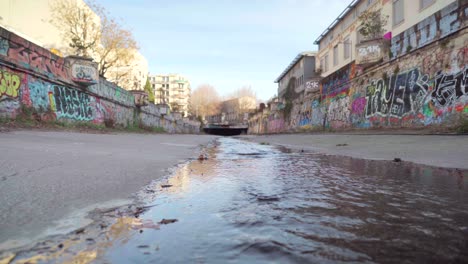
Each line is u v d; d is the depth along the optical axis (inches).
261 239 59.4
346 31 1143.6
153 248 54.6
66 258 50.1
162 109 1494.8
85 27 1131.9
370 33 870.4
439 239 60.6
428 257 51.9
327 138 616.1
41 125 500.1
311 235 62.1
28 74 495.8
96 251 53.1
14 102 461.7
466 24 403.9
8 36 444.5
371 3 974.4
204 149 361.4
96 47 1147.9
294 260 50.1
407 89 539.8
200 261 49.4
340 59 1200.2
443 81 447.8
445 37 444.1
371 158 243.3
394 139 414.6
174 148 335.3
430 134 410.6
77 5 1189.7
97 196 93.4
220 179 133.3
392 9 848.3
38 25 1213.7
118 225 67.4
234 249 54.5
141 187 111.0
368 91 692.1
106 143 325.4
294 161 221.1
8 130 361.4
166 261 49.3
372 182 128.4
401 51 557.0
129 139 453.4
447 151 253.8
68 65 623.8
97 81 678.5
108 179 121.0
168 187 113.1
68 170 135.0
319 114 1059.3
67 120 618.5
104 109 820.6
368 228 66.9
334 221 71.9
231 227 66.9
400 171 165.2
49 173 124.9
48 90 553.3
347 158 246.8
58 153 193.2
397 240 59.6
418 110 507.2
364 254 52.9
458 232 64.6
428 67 483.5
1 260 48.8
